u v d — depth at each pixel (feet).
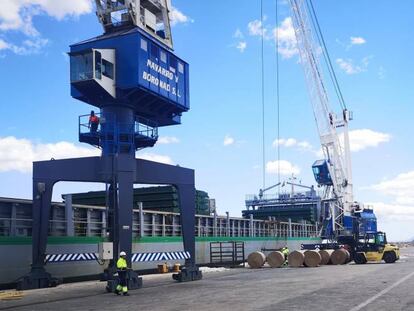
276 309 50.88
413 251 304.50
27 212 99.04
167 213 135.54
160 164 89.86
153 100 93.40
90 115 87.92
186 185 93.97
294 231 224.53
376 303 54.08
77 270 100.83
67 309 56.39
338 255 147.13
